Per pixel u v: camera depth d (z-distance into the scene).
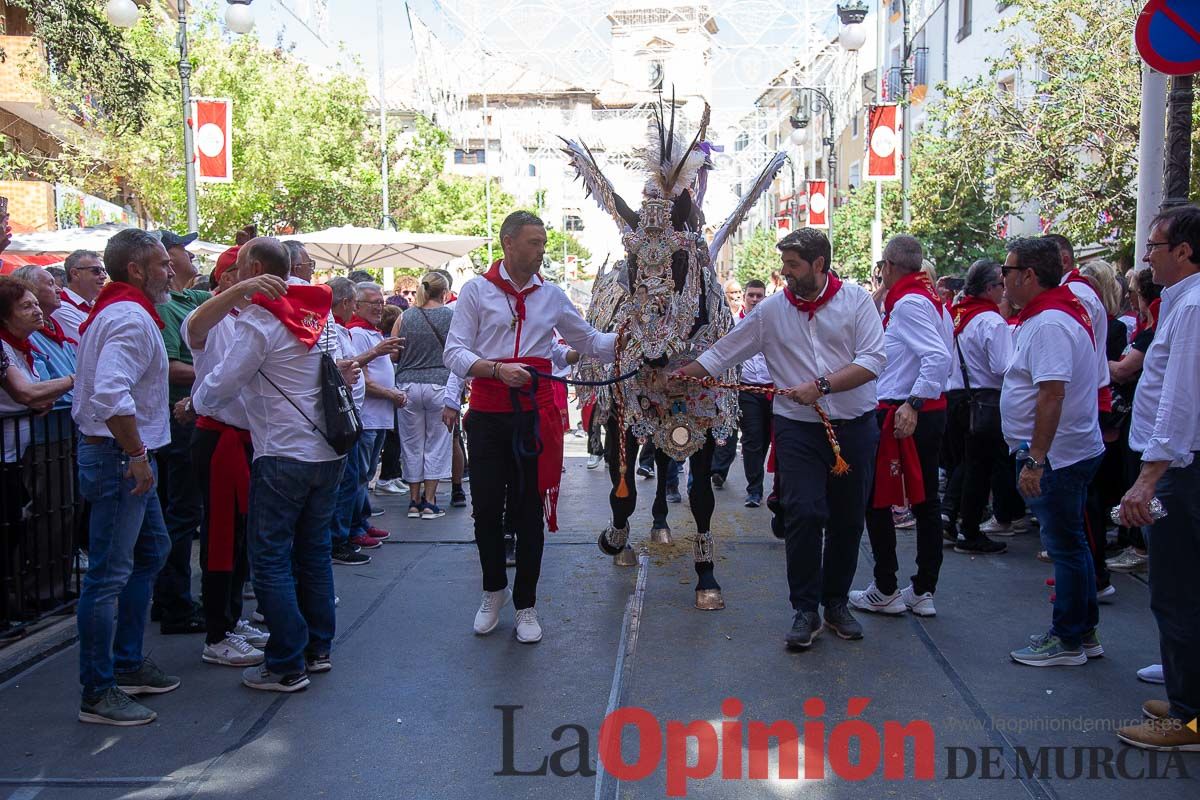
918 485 5.44
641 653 5.14
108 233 11.09
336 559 6.99
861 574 6.64
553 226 46.78
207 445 4.97
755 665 4.95
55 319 6.65
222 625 5.07
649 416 5.61
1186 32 5.48
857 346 5.02
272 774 3.90
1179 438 3.74
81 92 14.44
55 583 5.94
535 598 5.65
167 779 3.87
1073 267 7.00
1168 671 4.00
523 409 5.20
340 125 24.34
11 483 5.53
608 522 8.24
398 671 4.95
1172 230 3.92
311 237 11.82
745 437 8.65
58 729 4.32
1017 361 4.87
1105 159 12.86
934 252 17.83
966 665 4.91
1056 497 4.73
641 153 5.52
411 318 8.49
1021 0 13.96
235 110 21.75
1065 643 4.86
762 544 7.37
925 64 24.81
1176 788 3.71
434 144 28.73
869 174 15.75
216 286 5.68
